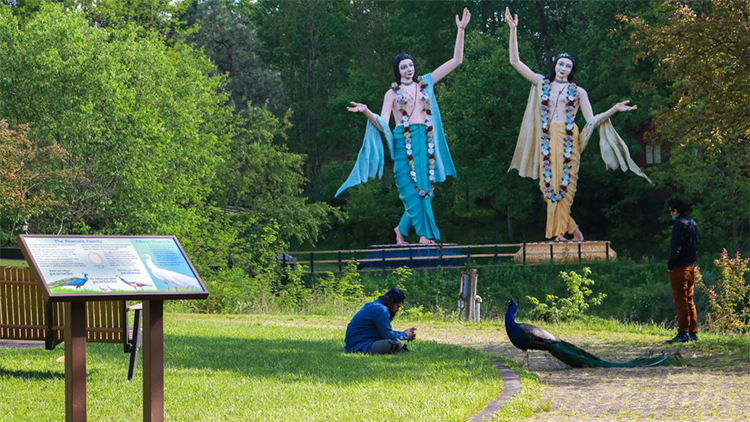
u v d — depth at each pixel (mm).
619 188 48812
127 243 5496
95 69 25453
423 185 34094
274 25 61375
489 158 44562
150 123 25312
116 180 25125
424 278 31797
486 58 44906
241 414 6441
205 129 37500
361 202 53781
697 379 8117
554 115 34625
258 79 56281
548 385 8086
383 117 33750
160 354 5305
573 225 34938
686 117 13562
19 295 8773
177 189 26984
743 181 38875
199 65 38719
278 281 28156
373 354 10117
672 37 12797
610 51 45875
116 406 6742
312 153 61469
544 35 54469
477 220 55562
